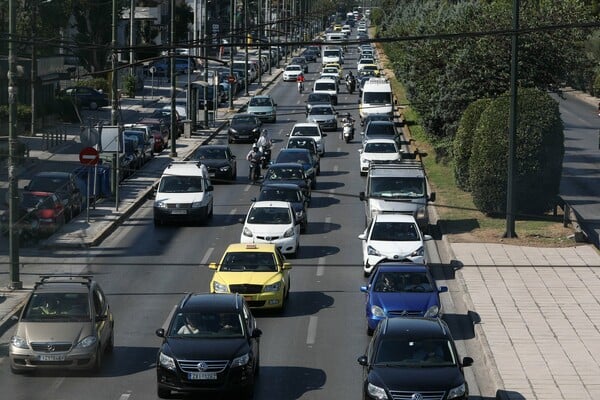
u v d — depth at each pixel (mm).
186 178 102062
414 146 152250
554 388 51031
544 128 99312
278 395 50844
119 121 124625
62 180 97938
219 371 49031
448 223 99438
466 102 130625
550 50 124812
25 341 53438
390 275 64312
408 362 47562
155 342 61094
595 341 60219
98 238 91625
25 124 156625
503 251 86438
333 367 56031
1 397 49938
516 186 99500
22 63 158000
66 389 51562
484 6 136875
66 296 56000
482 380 54156
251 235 86438
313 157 126625
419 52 142500
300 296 73500
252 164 126938
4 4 164125
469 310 67750
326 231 98500
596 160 146750
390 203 95125
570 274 78250
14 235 72312
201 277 78688
